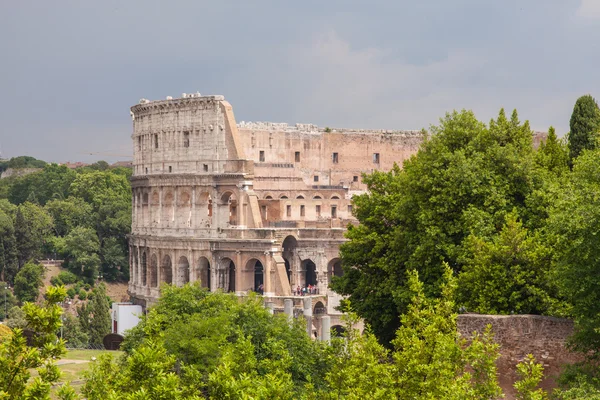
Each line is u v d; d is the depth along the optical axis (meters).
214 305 182.00
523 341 121.81
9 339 96.50
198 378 119.44
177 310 178.75
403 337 109.75
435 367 100.44
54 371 92.88
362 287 181.88
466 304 141.50
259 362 150.25
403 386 101.88
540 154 177.00
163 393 100.19
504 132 173.25
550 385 120.38
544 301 134.00
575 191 125.12
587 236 117.25
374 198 191.62
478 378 101.44
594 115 188.25
